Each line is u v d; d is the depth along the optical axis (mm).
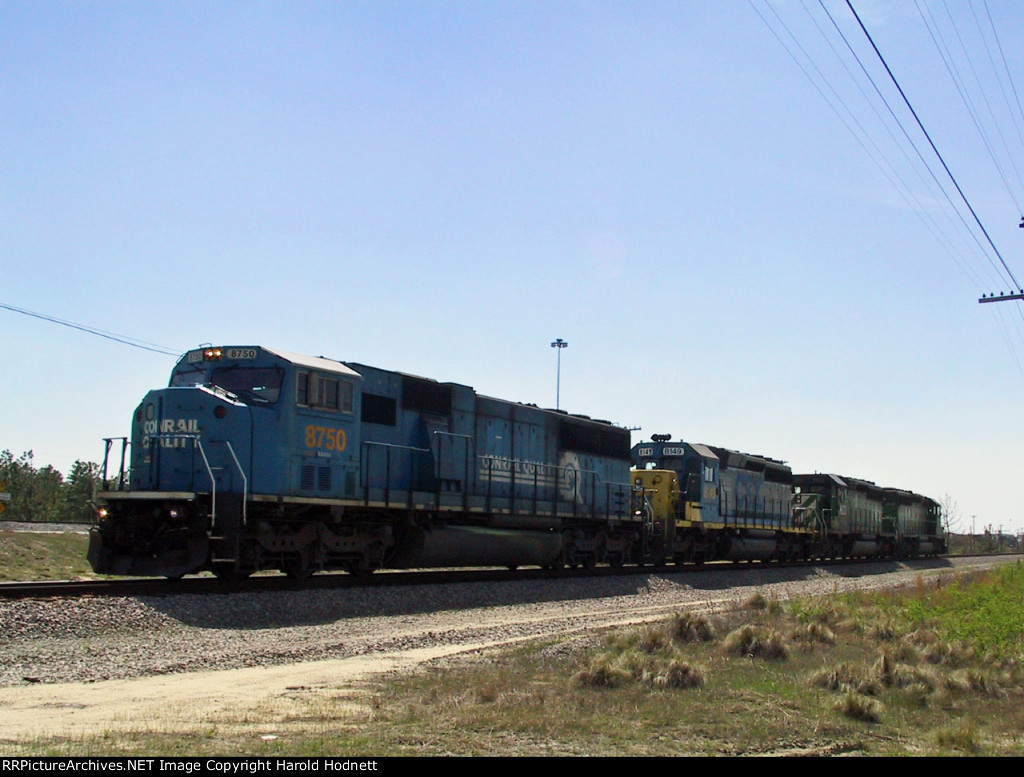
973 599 23344
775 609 22562
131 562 19172
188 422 19469
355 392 22375
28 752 8016
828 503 50969
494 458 27797
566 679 13031
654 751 9188
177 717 9828
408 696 11383
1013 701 13078
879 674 13695
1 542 34438
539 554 29156
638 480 37125
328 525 21969
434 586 22562
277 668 13477
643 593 28609
